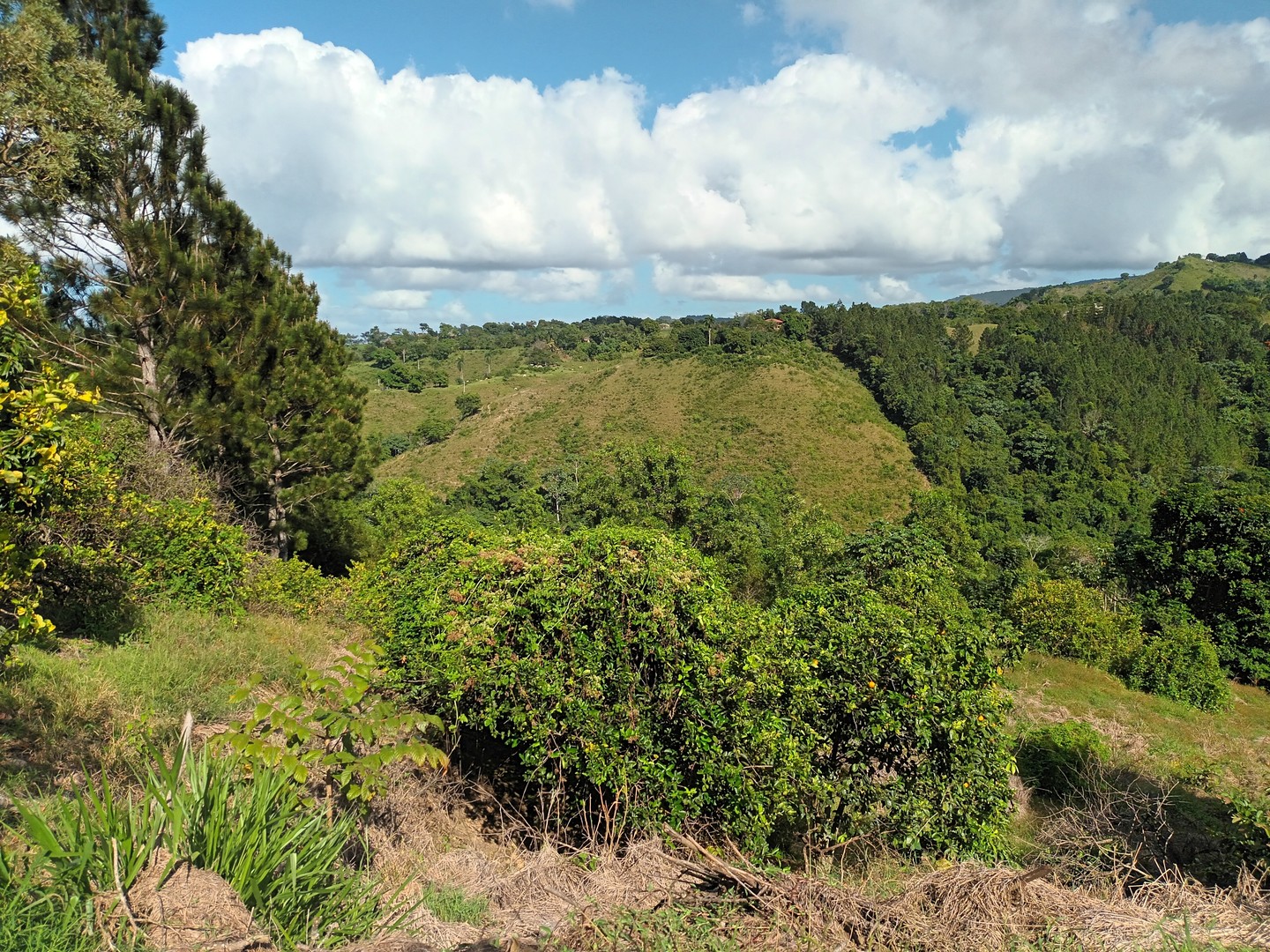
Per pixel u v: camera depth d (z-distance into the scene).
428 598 6.98
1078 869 5.18
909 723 6.23
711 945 3.19
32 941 2.13
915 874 4.56
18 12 11.91
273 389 16.06
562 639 5.92
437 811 5.40
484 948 2.85
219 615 9.17
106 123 12.54
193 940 2.32
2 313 4.29
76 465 7.85
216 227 15.11
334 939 2.70
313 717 3.75
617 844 4.95
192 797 2.82
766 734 5.64
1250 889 4.36
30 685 5.25
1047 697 15.39
